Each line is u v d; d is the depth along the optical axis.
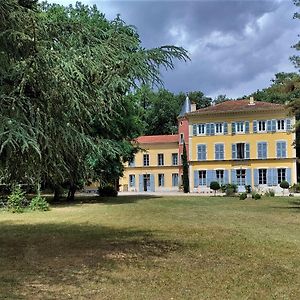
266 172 48.12
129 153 29.97
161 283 6.55
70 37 8.62
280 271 7.45
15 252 9.45
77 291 6.05
